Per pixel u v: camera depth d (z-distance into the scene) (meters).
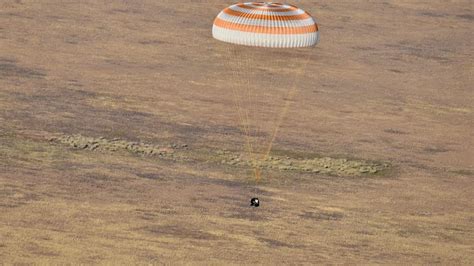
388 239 150.25
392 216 164.88
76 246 130.75
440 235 156.00
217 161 194.25
